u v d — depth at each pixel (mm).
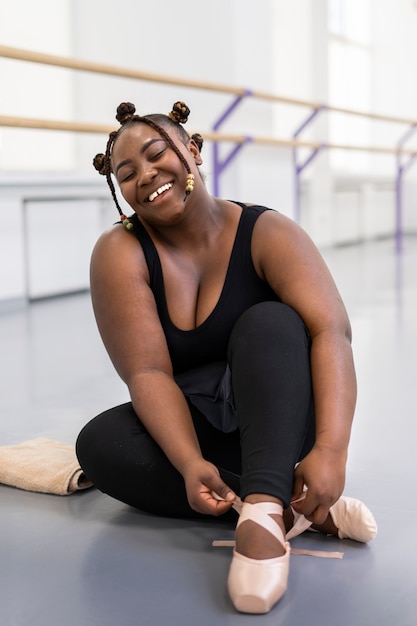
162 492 1253
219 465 1285
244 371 1099
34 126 3174
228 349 1184
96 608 1004
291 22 6512
